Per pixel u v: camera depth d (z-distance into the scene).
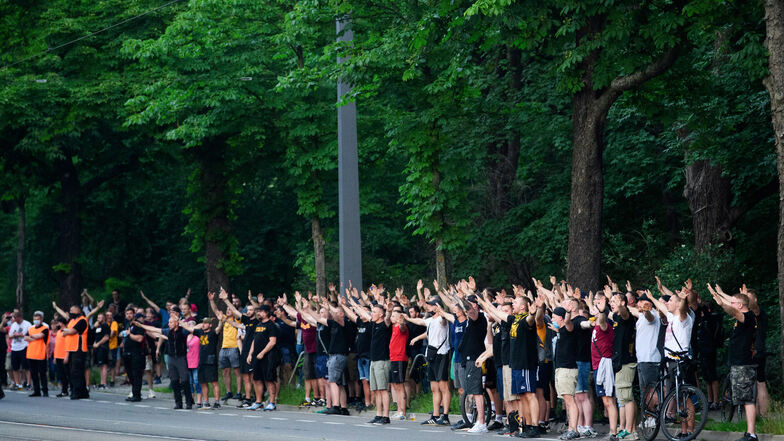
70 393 34.19
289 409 29.16
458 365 22.56
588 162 26.44
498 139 43.34
